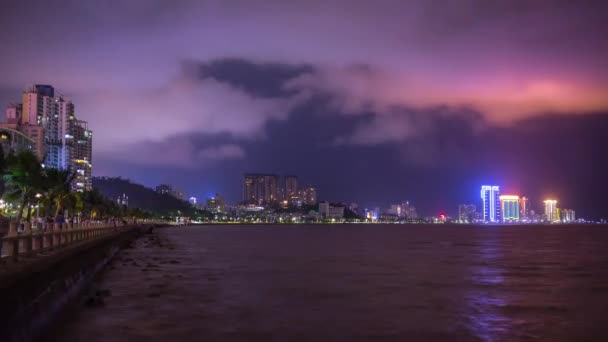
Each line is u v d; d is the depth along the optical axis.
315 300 36.28
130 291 38.66
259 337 25.19
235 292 39.50
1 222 62.94
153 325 26.84
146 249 92.56
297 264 65.50
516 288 43.53
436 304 35.12
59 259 29.42
